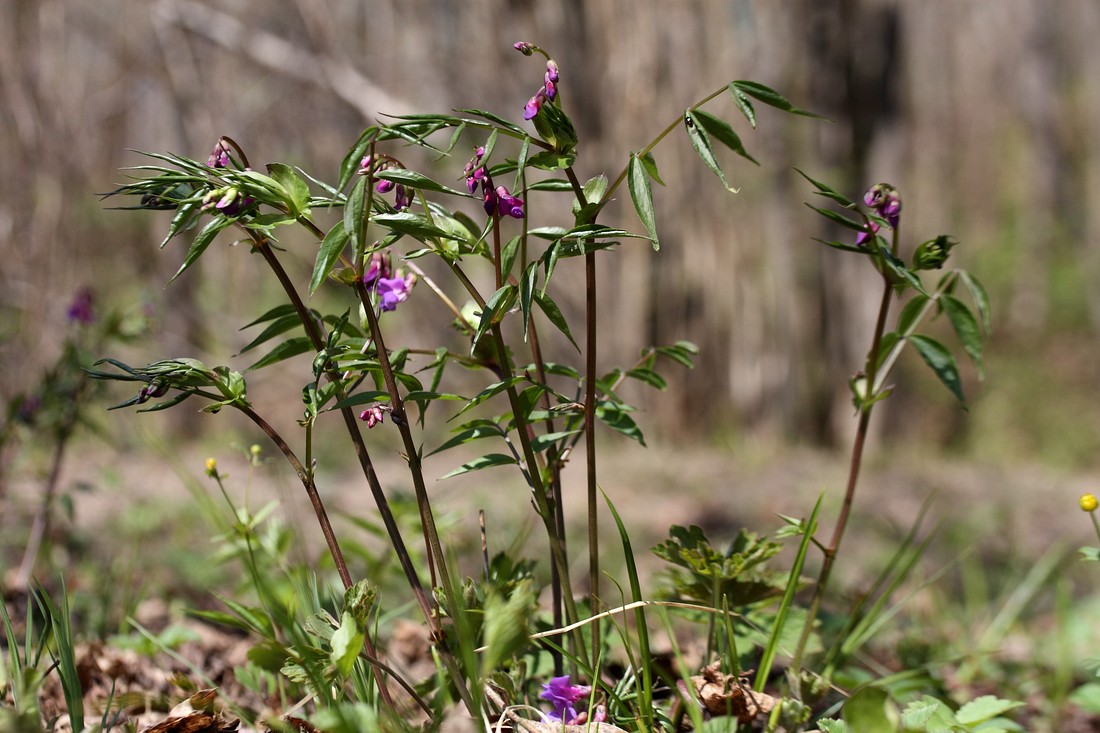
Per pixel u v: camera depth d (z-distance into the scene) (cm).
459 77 1266
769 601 271
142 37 1237
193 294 1230
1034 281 2438
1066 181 2500
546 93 201
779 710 221
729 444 1334
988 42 2595
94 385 451
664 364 1347
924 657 378
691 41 1305
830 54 1372
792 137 1366
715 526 836
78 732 214
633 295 1312
